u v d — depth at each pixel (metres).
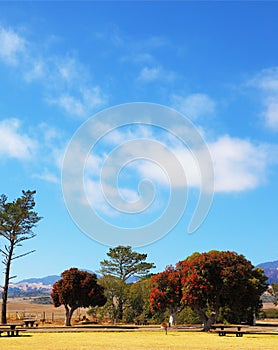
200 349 28.25
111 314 68.06
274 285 87.44
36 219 60.56
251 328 52.34
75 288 57.06
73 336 38.78
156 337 38.16
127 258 84.75
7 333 40.97
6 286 58.97
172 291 51.25
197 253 62.28
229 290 45.81
